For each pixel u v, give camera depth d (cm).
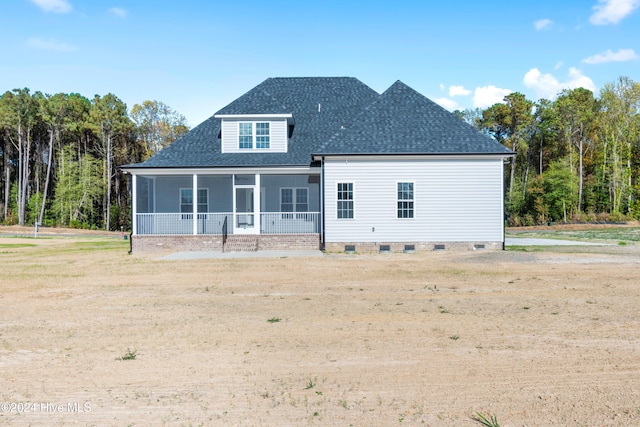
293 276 1407
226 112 2561
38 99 6494
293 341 724
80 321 872
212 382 559
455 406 484
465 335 745
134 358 652
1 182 6938
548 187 5747
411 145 2191
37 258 2038
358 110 2725
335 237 2197
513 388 529
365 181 2191
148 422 459
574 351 659
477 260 1733
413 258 1856
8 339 753
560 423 444
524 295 1071
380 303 1005
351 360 631
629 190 5522
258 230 2325
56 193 6181
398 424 446
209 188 2672
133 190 2359
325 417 462
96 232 5012
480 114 7525
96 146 6688
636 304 962
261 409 484
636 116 5884
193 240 2294
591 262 1612
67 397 521
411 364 612
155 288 1227
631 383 540
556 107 6475
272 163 2336
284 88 2869
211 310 955
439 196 2170
